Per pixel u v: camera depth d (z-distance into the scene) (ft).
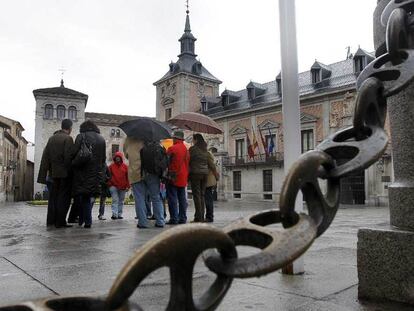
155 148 22.67
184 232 2.30
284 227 3.14
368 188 87.97
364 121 3.94
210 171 28.68
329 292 7.53
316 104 105.09
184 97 158.20
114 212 31.27
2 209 62.34
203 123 33.58
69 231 20.99
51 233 19.92
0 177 153.99
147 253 2.17
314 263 10.61
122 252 13.43
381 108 4.15
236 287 7.91
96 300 2.32
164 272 9.44
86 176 22.33
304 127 106.73
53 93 164.66
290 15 9.59
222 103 142.61
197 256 2.38
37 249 14.17
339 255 12.01
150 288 7.92
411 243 6.39
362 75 4.80
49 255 12.82
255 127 120.47
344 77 106.42
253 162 115.75
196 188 26.30
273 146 114.32
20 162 209.97
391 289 6.62
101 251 13.66
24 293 8.08
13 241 16.62
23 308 2.23
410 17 4.70
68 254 13.01
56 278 9.44
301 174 3.14
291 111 9.41
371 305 6.63
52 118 164.35
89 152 21.81
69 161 22.66
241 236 2.93
